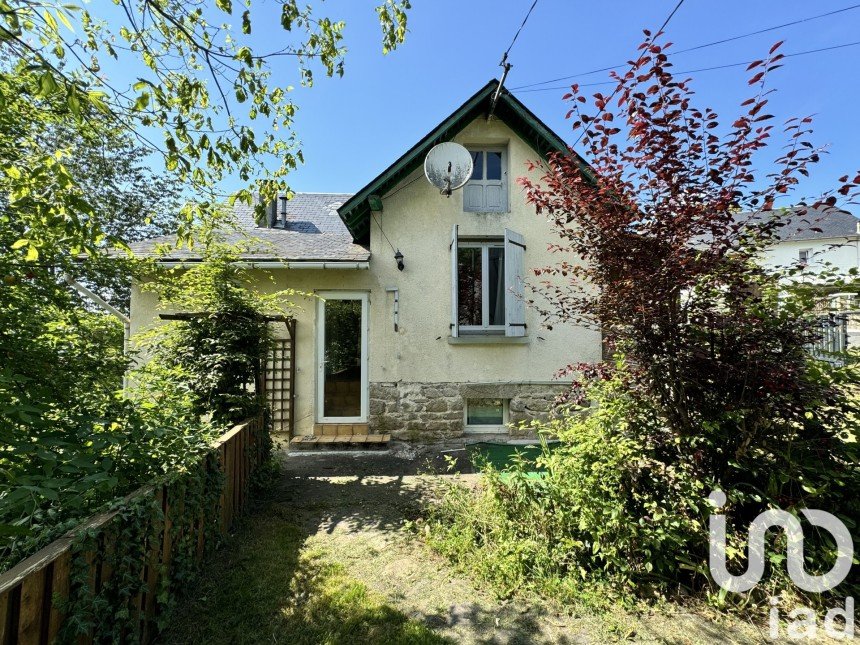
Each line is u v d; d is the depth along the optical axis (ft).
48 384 7.25
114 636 5.78
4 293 7.28
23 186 6.82
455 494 11.79
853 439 7.81
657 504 8.43
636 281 8.20
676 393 8.75
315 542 10.44
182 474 8.01
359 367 21.48
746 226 8.16
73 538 5.29
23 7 5.90
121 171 42.32
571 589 7.98
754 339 7.88
